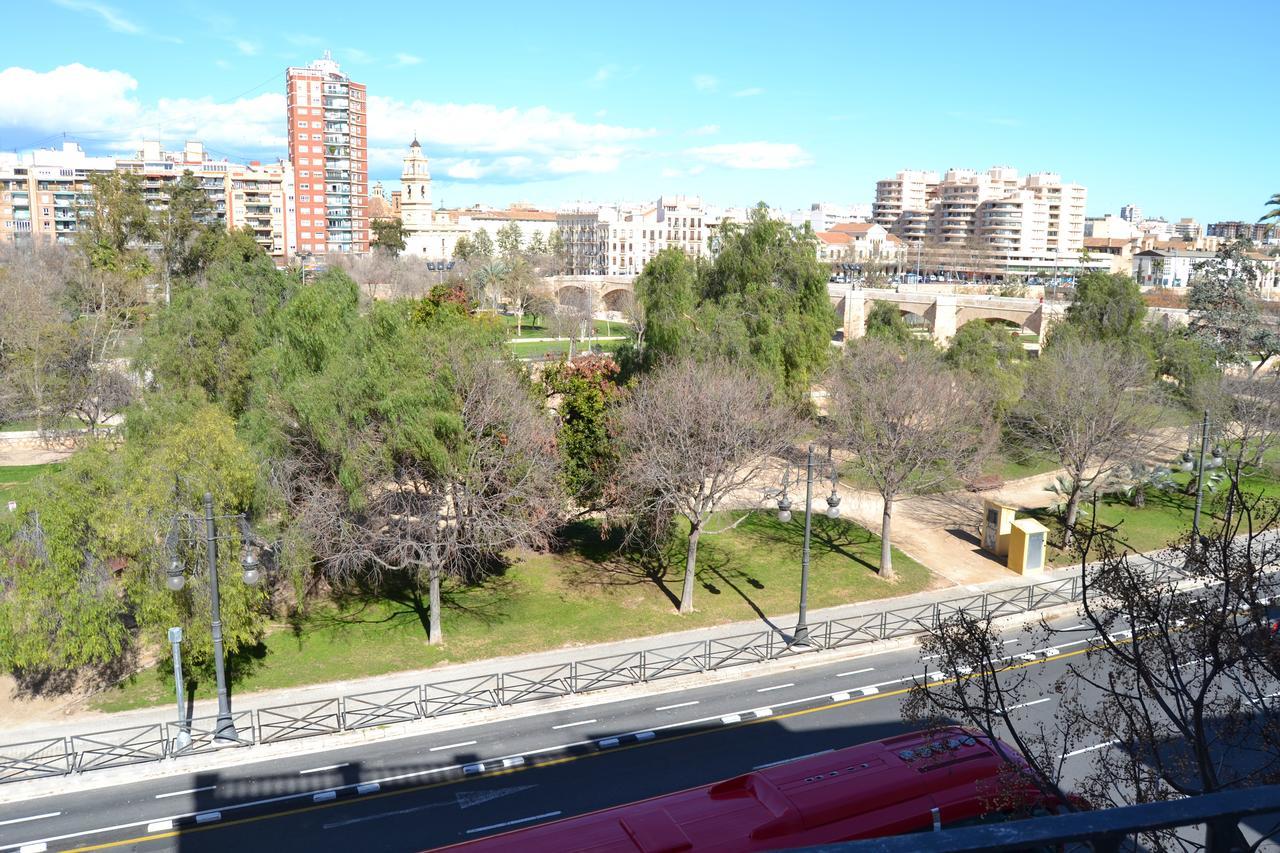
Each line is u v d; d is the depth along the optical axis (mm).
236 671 29906
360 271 129375
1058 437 45062
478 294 122188
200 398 38250
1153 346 61250
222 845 20953
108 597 27656
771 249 54062
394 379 31641
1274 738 12992
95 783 23547
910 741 19219
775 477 50938
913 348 57219
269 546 31109
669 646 31656
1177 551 15258
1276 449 51000
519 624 33469
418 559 33406
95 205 94688
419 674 29656
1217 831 3240
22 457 56156
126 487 28297
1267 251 86188
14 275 72125
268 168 170500
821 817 16469
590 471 38750
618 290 145625
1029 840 2844
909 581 37875
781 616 34281
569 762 24375
